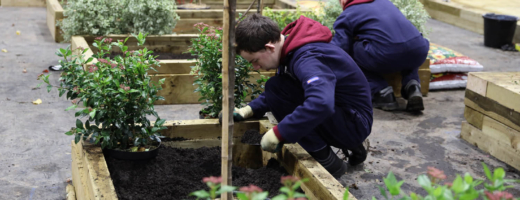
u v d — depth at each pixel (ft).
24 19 25.95
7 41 20.85
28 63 17.65
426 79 15.79
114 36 17.04
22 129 11.80
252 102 9.30
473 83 11.59
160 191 7.50
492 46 23.62
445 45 23.90
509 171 10.33
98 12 17.08
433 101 15.44
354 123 8.22
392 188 4.00
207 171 8.38
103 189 6.49
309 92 6.98
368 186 9.41
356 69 8.03
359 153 9.54
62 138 11.43
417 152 11.28
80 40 16.19
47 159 10.23
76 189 8.43
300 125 6.97
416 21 16.62
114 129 8.09
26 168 9.75
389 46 13.09
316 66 7.22
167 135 9.31
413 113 14.21
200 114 10.79
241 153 9.28
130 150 8.11
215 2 27.68
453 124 13.37
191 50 10.61
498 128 10.89
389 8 13.52
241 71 10.11
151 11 17.22
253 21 7.38
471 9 28.40
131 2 17.04
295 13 18.10
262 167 8.57
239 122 9.55
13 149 10.62
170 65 13.93
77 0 17.33
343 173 9.25
